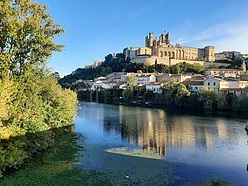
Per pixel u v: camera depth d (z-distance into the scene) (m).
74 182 26.00
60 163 31.72
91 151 38.66
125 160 34.75
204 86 138.50
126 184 26.23
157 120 78.50
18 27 34.09
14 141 29.34
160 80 189.62
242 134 56.66
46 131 37.88
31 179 25.83
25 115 32.22
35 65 38.53
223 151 41.44
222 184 27.47
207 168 32.56
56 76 54.69
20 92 32.12
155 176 28.98
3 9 32.41
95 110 109.31
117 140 47.91
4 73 31.97
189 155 38.44
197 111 108.12
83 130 58.09
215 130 61.47
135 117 85.62
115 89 182.75
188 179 28.52
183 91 127.69
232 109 109.88
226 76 172.25
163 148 42.47
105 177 27.94
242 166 33.66
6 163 26.44
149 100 152.25
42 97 43.88
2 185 23.77
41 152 35.81
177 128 63.72
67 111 53.53
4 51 34.38
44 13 38.44
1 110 26.97
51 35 39.47
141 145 44.28
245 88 129.50
